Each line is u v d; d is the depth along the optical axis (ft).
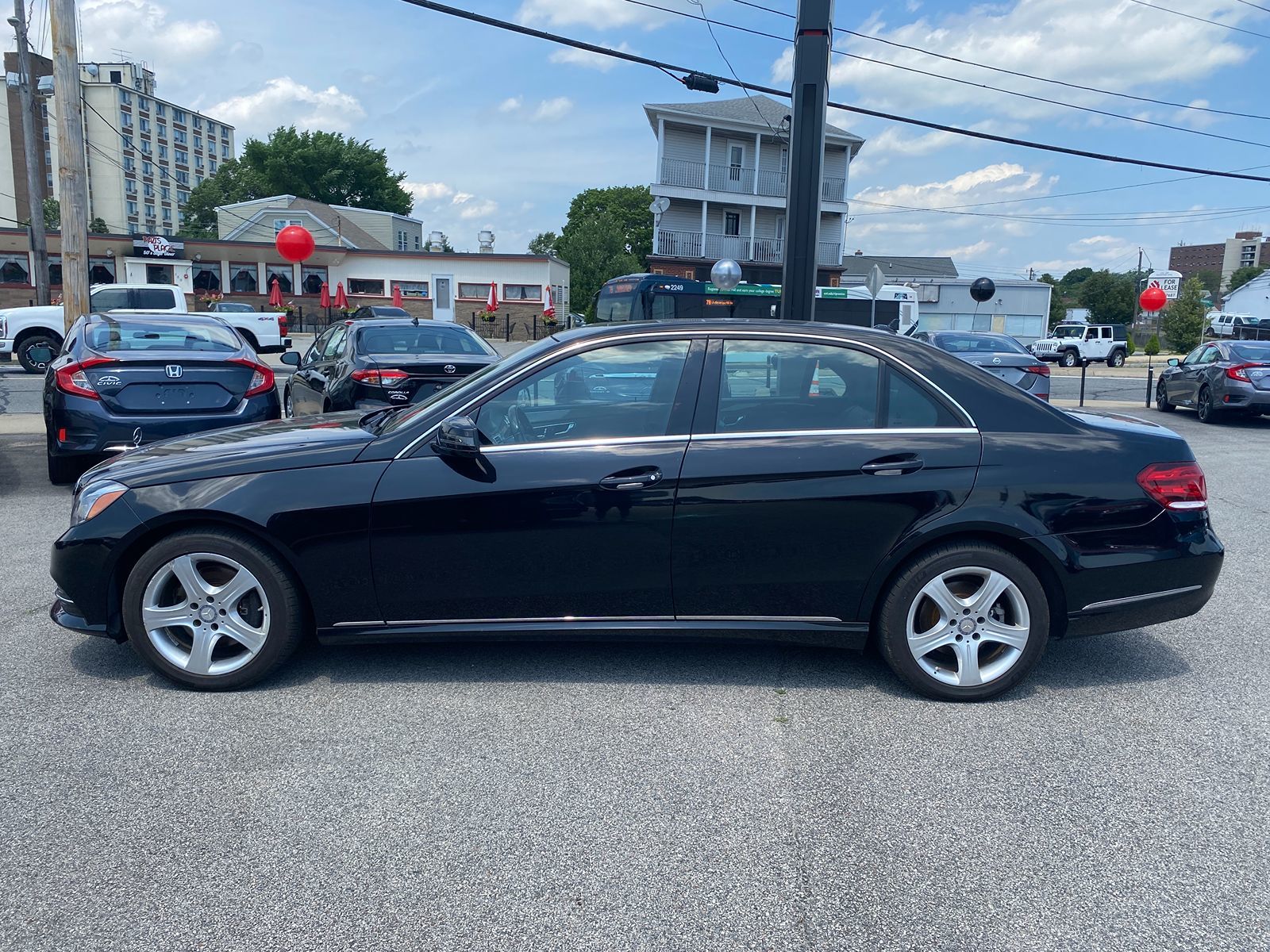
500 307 139.85
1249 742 11.85
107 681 13.24
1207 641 15.83
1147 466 12.89
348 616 12.86
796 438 12.74
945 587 12.75
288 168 236.02
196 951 7.66
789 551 12.67
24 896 8.32
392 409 16.17
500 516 12.59
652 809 10.00
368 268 138.51
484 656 14.44
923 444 12.72
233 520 12.47
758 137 140.97
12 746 11.23
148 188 334.85
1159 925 8.14
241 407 25.22
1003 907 8.38
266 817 9.71
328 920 8.07
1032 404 13.21
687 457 12.64
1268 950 7.83
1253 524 25.59
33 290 126.11
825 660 14.53
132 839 9.28
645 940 7.87
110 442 24.00
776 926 8.08
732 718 12.34
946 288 157.17
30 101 83.15
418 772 10.74
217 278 133.39
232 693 12.91
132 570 12.70
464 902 8.36
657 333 13.21
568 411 13.00
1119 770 11.05
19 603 16.60
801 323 13.47
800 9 31.94
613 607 12.93
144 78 329.93
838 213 144.77
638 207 219.82
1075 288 391.04
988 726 12.23
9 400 48.14
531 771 10.80
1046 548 12.59
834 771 10.92
